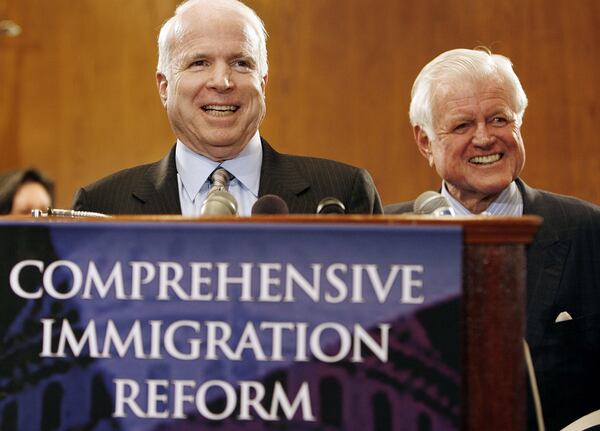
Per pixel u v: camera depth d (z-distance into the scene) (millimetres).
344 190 3902
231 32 3795
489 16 8758
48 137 9047
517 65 8727
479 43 8766
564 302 3809
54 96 9055
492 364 2162
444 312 2125
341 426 2125
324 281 2145
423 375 2119
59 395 2184
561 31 8680
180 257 2176
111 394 2174
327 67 8906
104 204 3887
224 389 2150
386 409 2121
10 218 2227
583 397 3707
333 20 8906
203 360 2158
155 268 2180
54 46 9062
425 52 8820
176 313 2170
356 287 2141
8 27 9016
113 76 9047
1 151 9062
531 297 3814
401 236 2145
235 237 2168
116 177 3982
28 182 6473
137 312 2178
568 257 3877
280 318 2146
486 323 2166
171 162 3949
